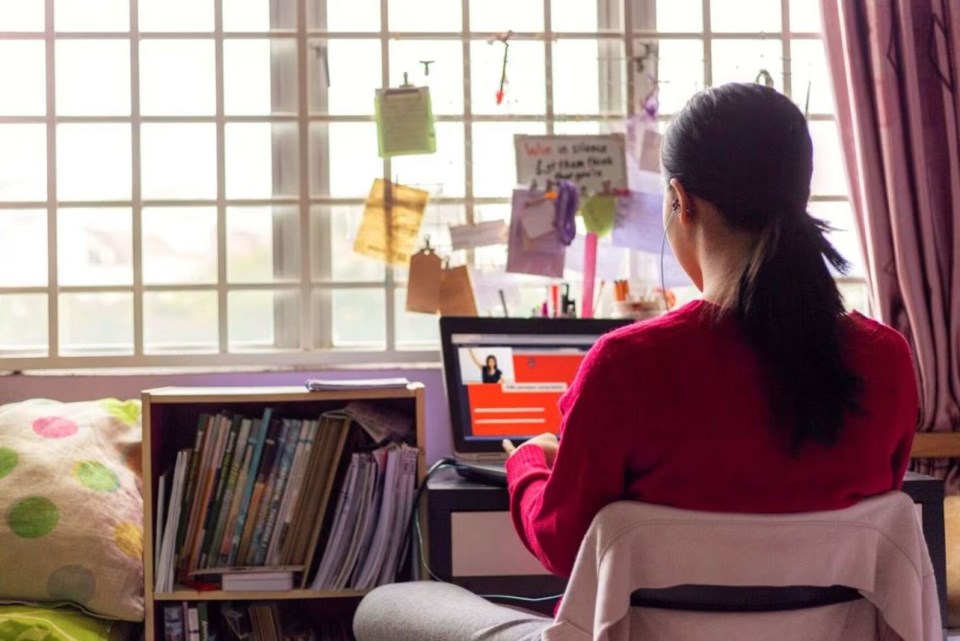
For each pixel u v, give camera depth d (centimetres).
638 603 114
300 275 254
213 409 233
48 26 249
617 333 118
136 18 251
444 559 185
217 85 253
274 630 212
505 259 255
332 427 208
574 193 252
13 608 196
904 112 241
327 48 255
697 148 119
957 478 243
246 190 255
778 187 116
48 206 249
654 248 255
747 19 266
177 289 252
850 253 268
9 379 243
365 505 205
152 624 200
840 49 246
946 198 243
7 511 202
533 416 224
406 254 251
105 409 228
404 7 258
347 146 257
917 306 239
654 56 259
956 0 242
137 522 211
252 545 206
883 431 117
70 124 251
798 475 113
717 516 111
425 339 260
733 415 112
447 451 252
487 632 139
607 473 116
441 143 256
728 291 115
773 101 118
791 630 113
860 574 114
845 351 116
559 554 124
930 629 116
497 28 260
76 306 253
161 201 252
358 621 162
